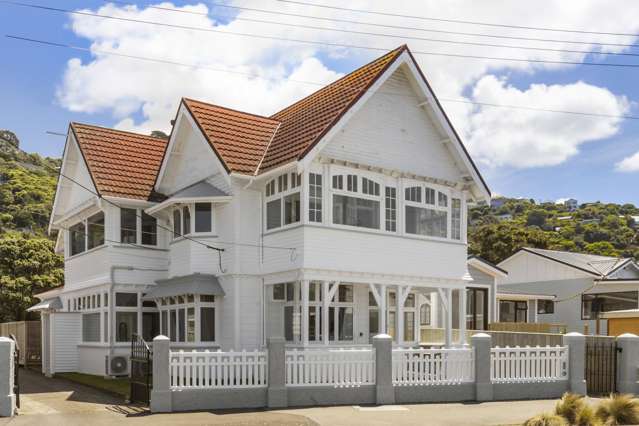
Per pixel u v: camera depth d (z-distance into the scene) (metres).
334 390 16.88
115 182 25.00
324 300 20.31
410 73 22.50
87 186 26.69
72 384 22.67
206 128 22.53
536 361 18.84
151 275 25.11
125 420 14.45
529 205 108.06
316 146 19.86
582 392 18.97
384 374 17.20
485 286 32.28
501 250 56.47
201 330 21.80
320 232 20.23
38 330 30.12
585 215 91.12
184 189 23.30
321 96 24.20
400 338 21.94
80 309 27.61
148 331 25.31
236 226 21.59
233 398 16.06
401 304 22.02
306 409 16.11
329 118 20.62
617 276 36.69
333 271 20.39
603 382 19.52
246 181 21.72
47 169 81.88
